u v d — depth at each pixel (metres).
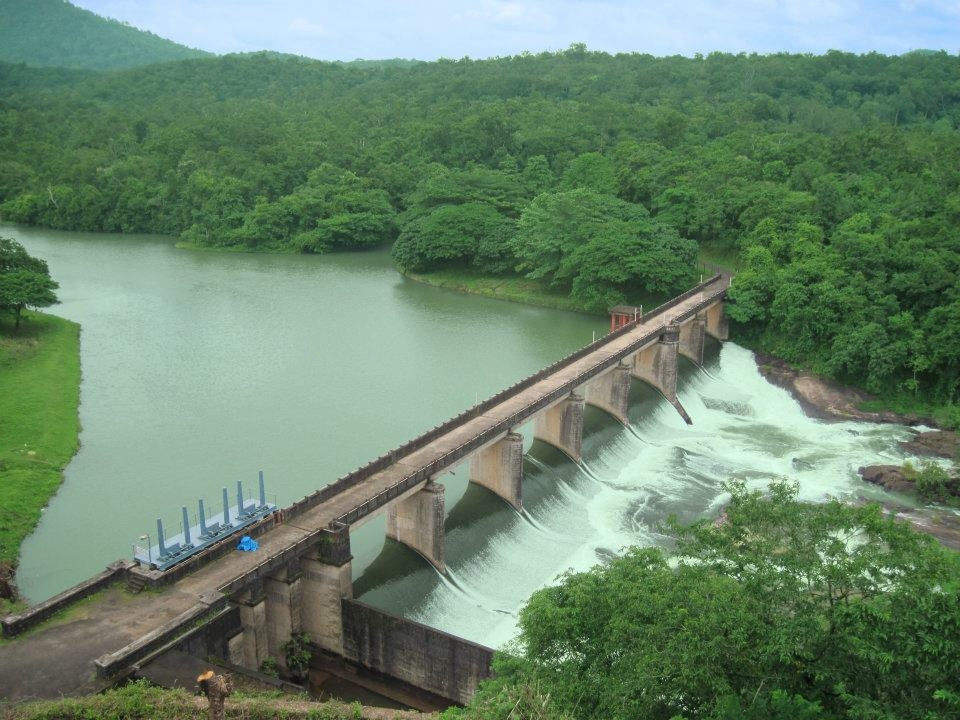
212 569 58.94
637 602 39.78
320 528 62.84
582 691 39.31
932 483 95.94
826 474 102.31
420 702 60.94
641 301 170.38
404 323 159.62
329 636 64.19
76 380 122.12
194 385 121.69
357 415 110.81
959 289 123.12
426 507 72.94
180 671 49.38
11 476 88.75
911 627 34.34
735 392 132.75
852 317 128.75
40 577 73.12
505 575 77.25
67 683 47.56
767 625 36.81
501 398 92.56
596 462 101.19
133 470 93.88
